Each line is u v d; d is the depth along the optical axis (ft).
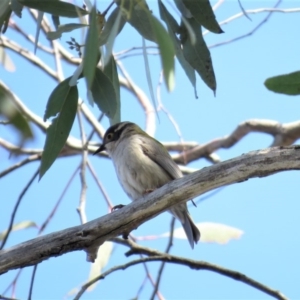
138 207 32.83
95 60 25.30
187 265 37.29
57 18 36.70
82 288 33.71
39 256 32.04
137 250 38.45
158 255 38.32
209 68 33.55
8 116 23.30
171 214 41.27
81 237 32.37
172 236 39.34
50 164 34.30
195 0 32.65
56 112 33.99
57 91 33.81
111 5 31.86
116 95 35.42
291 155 31.50
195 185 32.68
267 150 32.04
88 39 25.43
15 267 32.04
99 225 32.63
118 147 45.75
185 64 33.63
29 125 23.17
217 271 37.63
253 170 32.04
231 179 32.45
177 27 33.40
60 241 32.35
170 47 22.79
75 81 30.30
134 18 30.96
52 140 34.22
